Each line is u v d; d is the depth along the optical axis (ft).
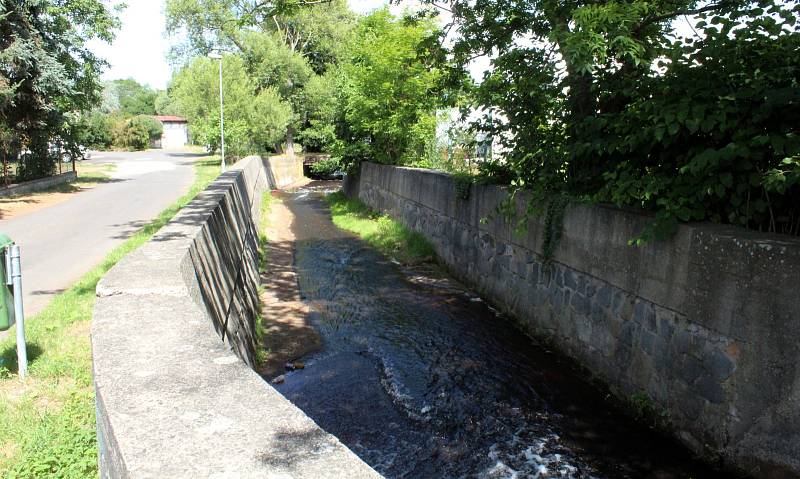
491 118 26.66
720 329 13.43
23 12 57.67
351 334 23.43
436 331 23.80
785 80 14.71
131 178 86.12
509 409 16.96
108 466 7.11
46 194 63.46
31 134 65.21
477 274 30.01
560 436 15.46
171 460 5.74
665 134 15.64
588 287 19.54
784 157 13.87
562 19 22.27
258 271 33.88
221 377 7.93
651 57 19.10
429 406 17.16
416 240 39.70
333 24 122.21
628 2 18.89
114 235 37.65
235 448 6.00
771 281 12.00
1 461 10.83
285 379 19.10
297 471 5.58
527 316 24.04
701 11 18.56
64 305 20.45
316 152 142.72
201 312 11.16
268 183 89.51
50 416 12.27
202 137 117.39
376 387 18.42
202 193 31.73
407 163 57.93
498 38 27.14
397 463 14.26
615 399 17.57
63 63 67.72
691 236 14.37
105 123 201.67
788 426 11.64
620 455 14.47
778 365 11.84
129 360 8.52
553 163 21.97
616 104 20.18
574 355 20.42
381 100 54.85
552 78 23.27
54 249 33.17
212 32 133.18
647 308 16.34
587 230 19.47
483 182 29.19
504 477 13.67
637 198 16.94
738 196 14.42
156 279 12.98
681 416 14.83
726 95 15.02
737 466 12.94
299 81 123.44
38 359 15.42
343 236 47.67
